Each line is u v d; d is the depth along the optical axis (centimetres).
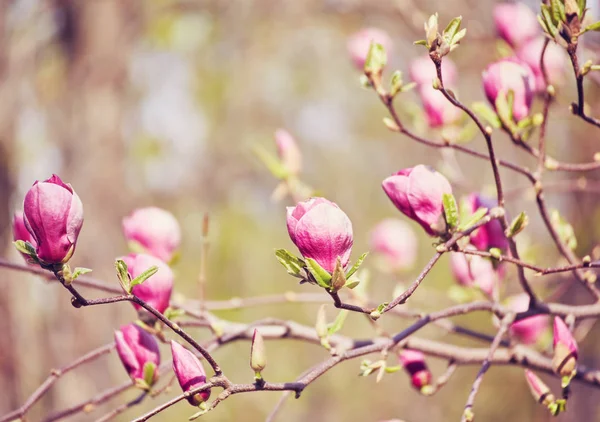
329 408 767
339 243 166
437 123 203
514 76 185
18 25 478
